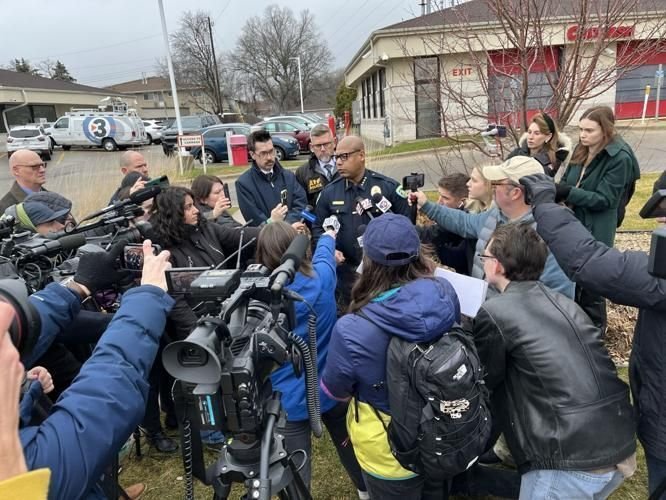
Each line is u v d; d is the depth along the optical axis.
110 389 1.02
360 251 3.24
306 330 2.06
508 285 1.84
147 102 63.38
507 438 1.82
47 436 0.93
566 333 1.64
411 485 1.76
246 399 1.15
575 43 3.97
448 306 1.58
